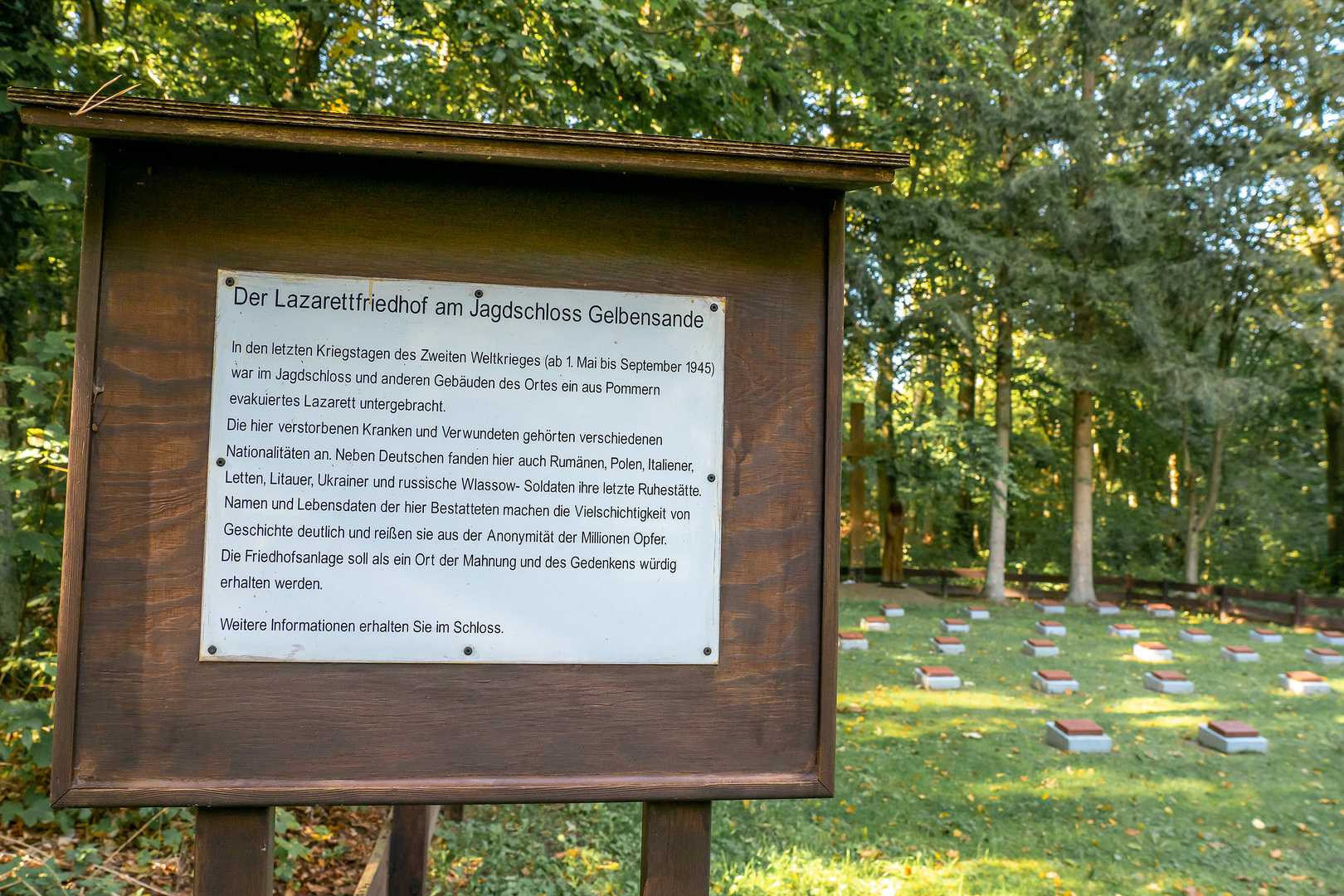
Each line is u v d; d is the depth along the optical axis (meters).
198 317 1.91
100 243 1.87
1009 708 9.52
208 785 1.85
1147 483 25.31
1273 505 22.66
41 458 3.88
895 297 18.41
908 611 17.22
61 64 4.98
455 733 1.94
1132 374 16.95
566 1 5.54
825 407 2.08
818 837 5.79
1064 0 17.67
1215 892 5.21
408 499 1.95
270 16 7.30
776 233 2.10
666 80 6.36
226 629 1.89
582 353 2.02
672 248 2.06
